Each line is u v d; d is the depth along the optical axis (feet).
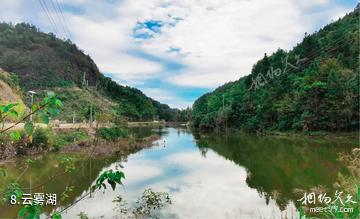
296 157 84.89
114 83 488.44
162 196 44.91
